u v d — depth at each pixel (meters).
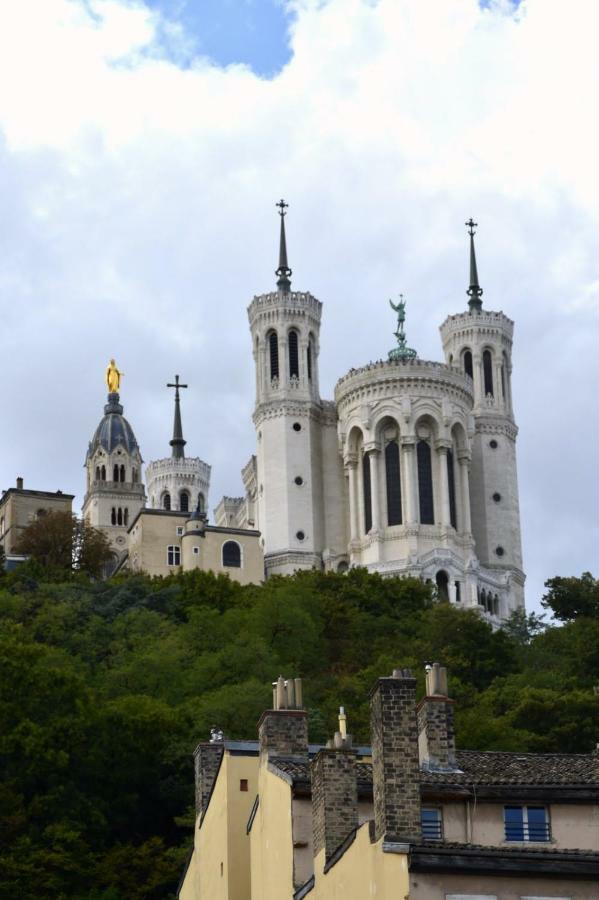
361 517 192.12
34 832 89.06
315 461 198.12
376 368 194.12
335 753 48.75
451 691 118.25
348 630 153.62
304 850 51.16
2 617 141.00
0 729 94.75
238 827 60.09
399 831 43.69
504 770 54.03
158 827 94.94
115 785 95.50
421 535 188.75
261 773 56.38
